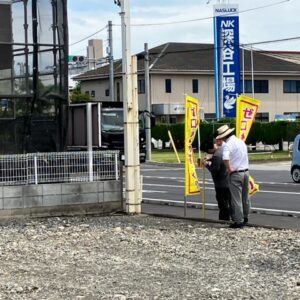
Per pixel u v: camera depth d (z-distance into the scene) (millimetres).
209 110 63812
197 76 63469
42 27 15203
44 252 9336
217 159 12211
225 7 48938
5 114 14805
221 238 10281
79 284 7246
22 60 14977
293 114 67812
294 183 22859
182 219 12906
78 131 19500
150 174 28375
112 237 10594
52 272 7930
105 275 7699
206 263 8320
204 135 44219
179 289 6910
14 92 14867
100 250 9438
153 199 17641
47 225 12141
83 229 11562
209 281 7273
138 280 7387
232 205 11602
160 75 61719
